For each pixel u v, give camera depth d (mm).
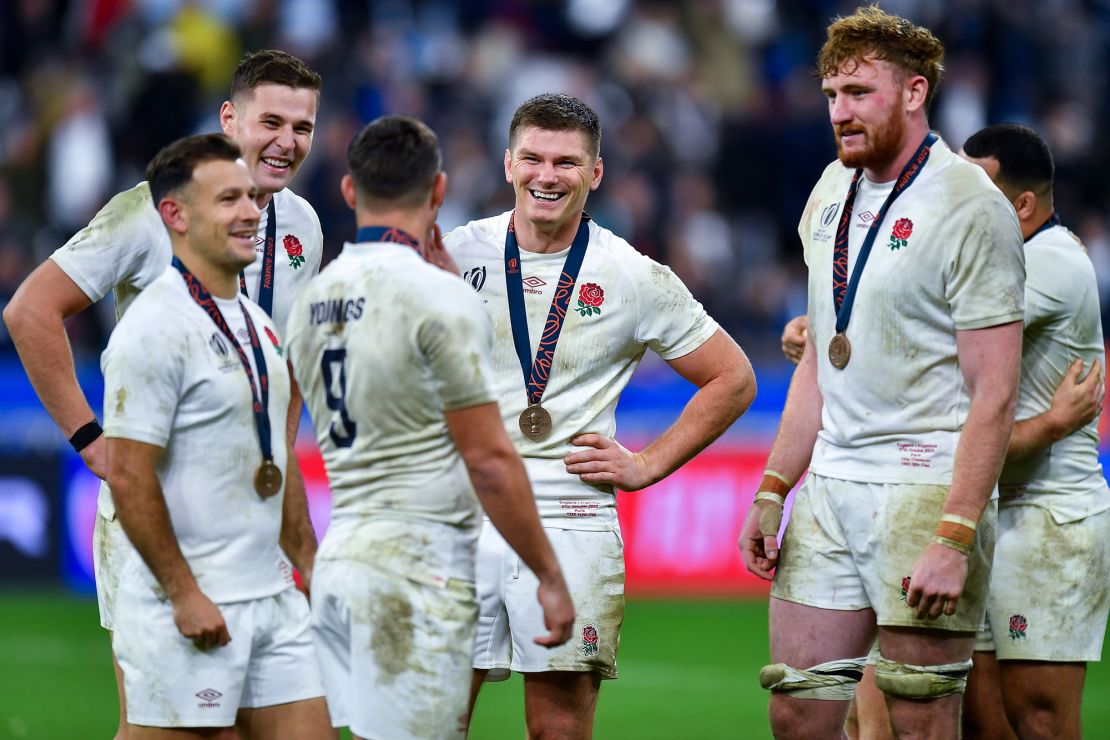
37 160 50312
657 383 40625
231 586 16219
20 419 40031
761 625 37094
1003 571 19969
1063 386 19547
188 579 15812
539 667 18734
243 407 16172
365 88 52188
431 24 56906
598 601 18891
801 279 50469
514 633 18859
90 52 53406
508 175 19266
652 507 40594
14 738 26500
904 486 17281
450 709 15125
